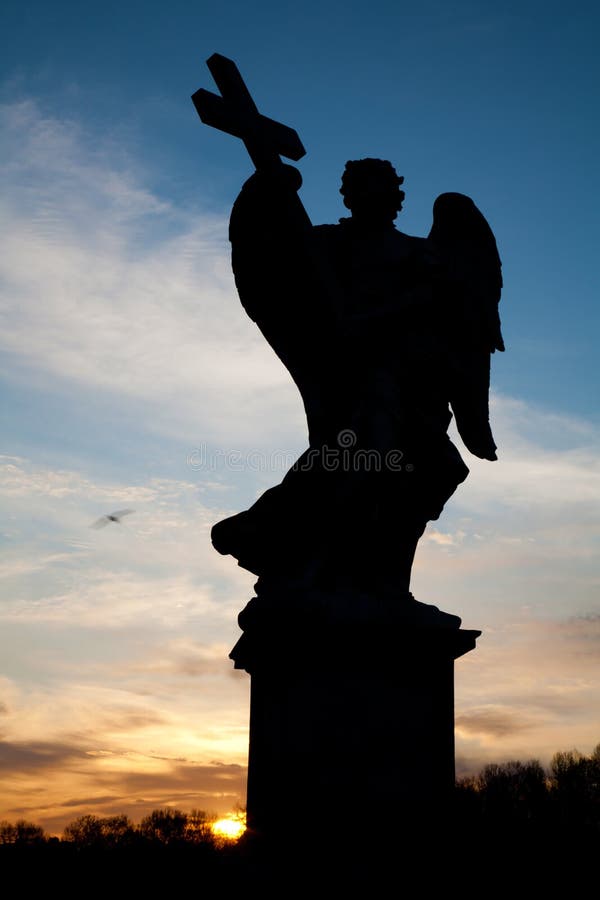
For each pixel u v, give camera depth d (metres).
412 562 13.13
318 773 12.11
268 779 12.38
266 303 13.52
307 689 12.27
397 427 12.80
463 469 13.09
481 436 13.64
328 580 12.70
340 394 13.27
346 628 12.22
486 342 13.56
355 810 12.02
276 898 11.80
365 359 13.11
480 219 13.78
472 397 13.47
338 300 12.99
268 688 12.59
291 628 12.24
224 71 13.54
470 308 13.46
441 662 12.60
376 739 12.22
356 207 13.73
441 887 12.02
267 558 13.05
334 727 12.20
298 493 12.76
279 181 13.17
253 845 12.28
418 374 13.10
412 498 12.93
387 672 12.38
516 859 12.73
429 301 13.20
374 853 11.91
